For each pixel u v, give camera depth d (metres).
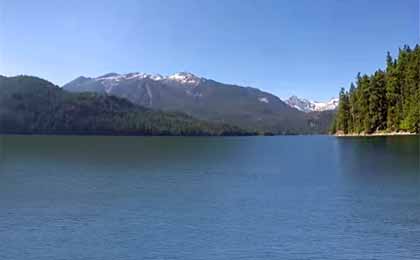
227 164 81.50
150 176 61.75
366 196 42.84
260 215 34.84
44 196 44.25
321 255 25.58
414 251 26.11
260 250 26.38
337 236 28.94
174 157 100.88
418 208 37.00
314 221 32.78
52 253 25.95
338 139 179.88
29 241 28.08
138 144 176.88
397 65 166.62
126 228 31.03
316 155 101.81
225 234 29.55
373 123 173.00
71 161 89.00
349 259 25.00
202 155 108.50
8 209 37.59
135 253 25.94
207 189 48.78
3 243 27.72
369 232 29.78
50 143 179.62
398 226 31.23
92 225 31.86
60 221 33.19
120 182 55.19
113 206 38.75
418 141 128.75
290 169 70.50
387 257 25.22
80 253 25.94
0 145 159.62
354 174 60.56
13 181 56.56
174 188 49.69
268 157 100.06
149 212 36.22
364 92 175.75
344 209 36.81
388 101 168.00
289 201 40.69
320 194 44.50
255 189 48.56
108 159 94.31
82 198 43.03
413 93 156.12
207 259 25.03
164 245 27.30
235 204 39.47
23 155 106.62
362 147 117.06
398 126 163.50
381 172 61.66
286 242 27.75
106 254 25.75
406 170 63.12
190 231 30.19
